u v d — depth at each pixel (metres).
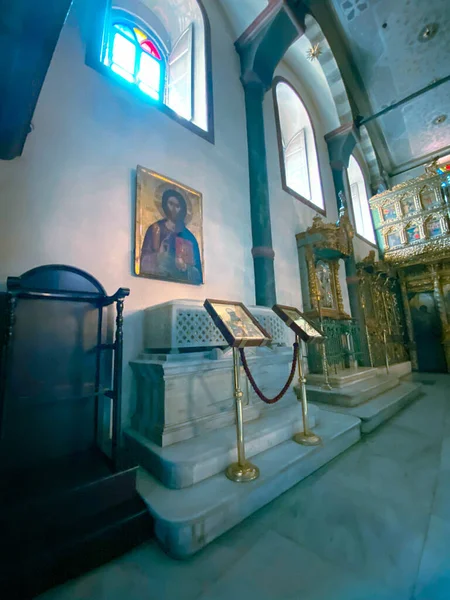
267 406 3.57
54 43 1.84
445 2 7.77
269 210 6.30
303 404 3.22
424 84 9.87
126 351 3.38
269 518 2.19
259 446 2.86
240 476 2.35
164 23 6.08
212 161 5.16
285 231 6.77
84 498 1.92
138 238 3.71
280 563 1.74
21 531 1.67
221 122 5.61
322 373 6.38
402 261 10.60
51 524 1.77
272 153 6.93
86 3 3.89
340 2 8.11
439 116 10.84
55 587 1.61
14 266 2.77
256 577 1.64
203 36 5.74
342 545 1.87
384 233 11.09
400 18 8.32
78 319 2.75
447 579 1.56
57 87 3.40
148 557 1.85
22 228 2.87
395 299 11.06
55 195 3.14
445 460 3.03
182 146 4.68
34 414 2.39
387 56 9.34
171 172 4.40
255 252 5.56
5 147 2.67
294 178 9.39
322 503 2.34
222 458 2.53
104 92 3.85
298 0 5.90
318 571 1.67
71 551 1.71
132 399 3.30
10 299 2.04
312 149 8.97
